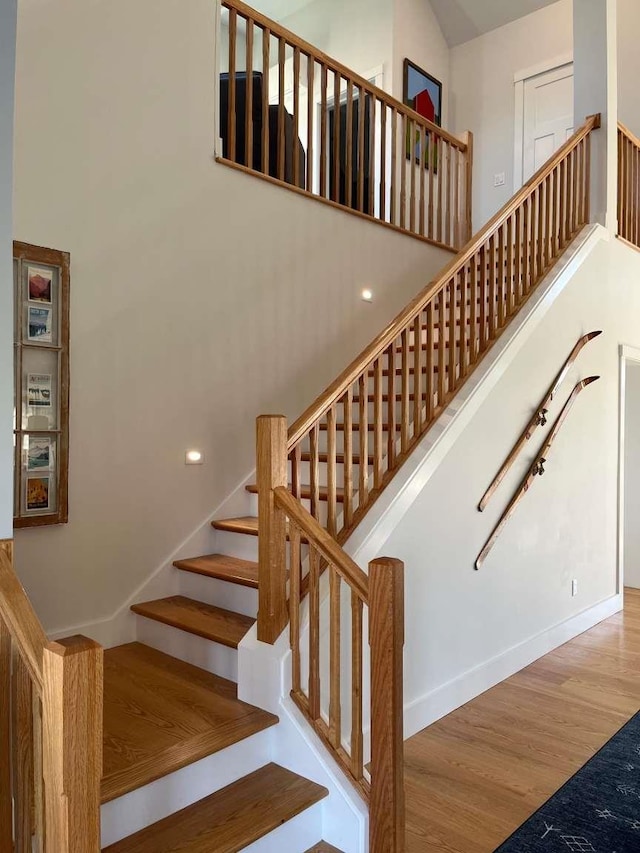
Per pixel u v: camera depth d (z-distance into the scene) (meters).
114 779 1.78
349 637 2.40
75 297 2.74
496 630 3.32
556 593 3.90
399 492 2.65
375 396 2.68
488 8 5.94
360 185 4.22
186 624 2.65
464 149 5.32
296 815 1.93
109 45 2.86
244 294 3.45
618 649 3.86
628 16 5.49
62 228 2.70
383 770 1.84
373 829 1.87
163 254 3.06
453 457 2.96
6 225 1.63
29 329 2.57
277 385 3.63
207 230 3.26
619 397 4.62
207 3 3.26
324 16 6.01
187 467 3.18
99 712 1.20
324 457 3.35
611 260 4.46
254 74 3.95
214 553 3.29
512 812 2.18
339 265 4.04
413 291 4.66
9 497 1.63
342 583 2.41
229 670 2.50
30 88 2.60
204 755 1.94
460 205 5.55
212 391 3.29
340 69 3.97
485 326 3.40
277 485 2.27
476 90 6.21
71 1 2.73
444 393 3.12
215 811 1.90
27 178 2.59
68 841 1.16
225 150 3.81
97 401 2.82
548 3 5.72
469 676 3.08
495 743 2.66
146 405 3.00
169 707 2.25
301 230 3.78
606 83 4.32
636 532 5.53
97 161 2.81
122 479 2.91
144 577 3.00
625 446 5.59
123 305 2.91
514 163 6.00
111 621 2.87
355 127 5.55
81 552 2.77
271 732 2.19
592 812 2.18
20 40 2.58
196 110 3.21
